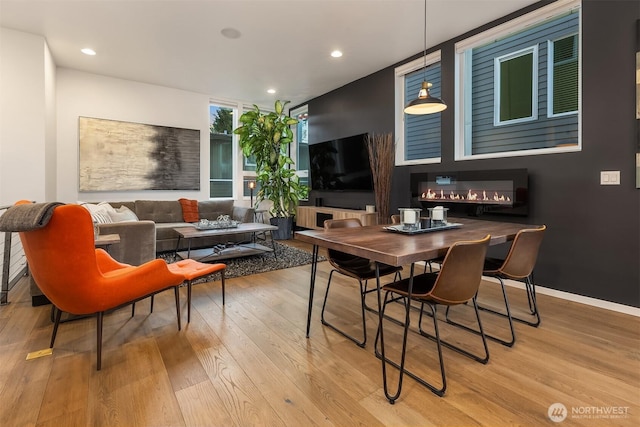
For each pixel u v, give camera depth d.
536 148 3.31
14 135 3.46
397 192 4.55
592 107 2.70
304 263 4.13
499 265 2.28
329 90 5.71
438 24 3.46
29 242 1.70
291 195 6.09
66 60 4.31
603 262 2.67
